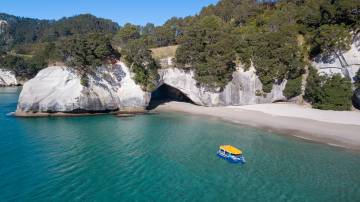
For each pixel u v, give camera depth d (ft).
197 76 242.37
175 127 182.19
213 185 102.63
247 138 159.02
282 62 235.81
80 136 158.71
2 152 130.82
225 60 228.84
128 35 319.27
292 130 171.83
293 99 242.37
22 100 211.20
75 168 114.62
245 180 106.73
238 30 280.72
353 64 207.62
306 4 282.56
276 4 341.41
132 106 230.68
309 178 108.68
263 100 243.19
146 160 125.29
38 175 107.14
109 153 132.67
